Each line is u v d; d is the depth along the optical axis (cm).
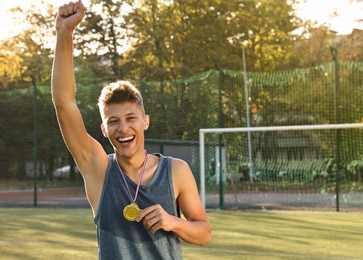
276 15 3022
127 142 290
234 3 2983
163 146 1952
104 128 303
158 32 2964
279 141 2017
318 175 1945
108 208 291
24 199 2020
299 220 1240
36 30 3306
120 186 293
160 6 3061
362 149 1872
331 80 2023
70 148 303
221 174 1548
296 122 2069
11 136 2406
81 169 304
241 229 1092
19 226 1174
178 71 2916
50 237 1016
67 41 300
